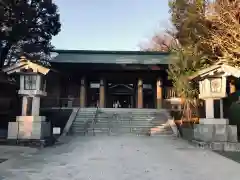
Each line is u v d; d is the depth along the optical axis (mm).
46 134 12141
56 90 28750
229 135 11148
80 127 17719
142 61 27953
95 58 28969
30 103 12711
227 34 13117
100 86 29156
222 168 6957
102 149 10312
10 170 6508
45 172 6340
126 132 16906
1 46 20078
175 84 16312
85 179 5711
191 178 5879
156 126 17719
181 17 15328
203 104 15211
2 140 11828
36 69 11570
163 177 5945
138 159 8211
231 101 15133
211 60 13672
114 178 5820
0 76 18734
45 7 22344
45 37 23578
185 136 14453
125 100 34375
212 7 13500
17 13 18031
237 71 10734
